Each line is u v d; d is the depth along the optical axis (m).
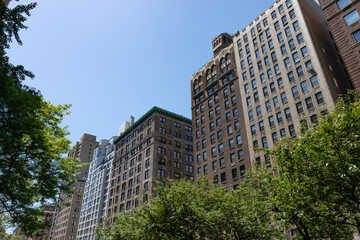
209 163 54.22
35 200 17.02
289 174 17.97
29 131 13.60
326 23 52.38
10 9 11.52
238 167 47.28
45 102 18.72
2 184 12.53
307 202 16.17
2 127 12.62
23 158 15.20
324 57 43.34
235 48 58.75
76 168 19.88
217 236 23.88
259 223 23.72
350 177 14.99
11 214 14.51
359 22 33.56
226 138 52.38
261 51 51.75
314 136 17.61
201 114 62.25
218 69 62.47
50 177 16.81
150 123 79.50
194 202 25.44
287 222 19.06
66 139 19.69
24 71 12.78
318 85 39.56
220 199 27.47
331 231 18.64
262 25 53.59
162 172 70.56
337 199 16.22
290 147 18.94
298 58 44.06
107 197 96.50
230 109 54.25
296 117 40.91
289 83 43.97
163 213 23.70
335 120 17.14
